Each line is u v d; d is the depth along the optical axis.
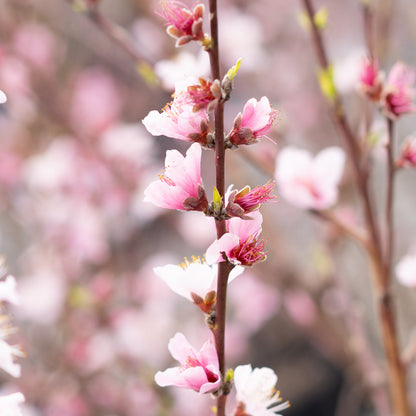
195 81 0.77
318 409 2.10
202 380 0.78
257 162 1.05
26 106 1.69
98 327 1.51
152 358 1.59
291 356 2.14
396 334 0.97
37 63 1.68
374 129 1.00
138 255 1.83
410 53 1.97
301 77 2.12
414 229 1.98
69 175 1.64
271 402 0.81
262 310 1.88
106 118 1.82
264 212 1.65
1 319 0.83
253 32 1.48
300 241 2.01
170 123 0.78
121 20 1.81
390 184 0.93
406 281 0.98
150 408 1.48
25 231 1.88
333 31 2.19
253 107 0.78
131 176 1.66
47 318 1.55
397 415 0.97
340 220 0.99
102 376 1.57
